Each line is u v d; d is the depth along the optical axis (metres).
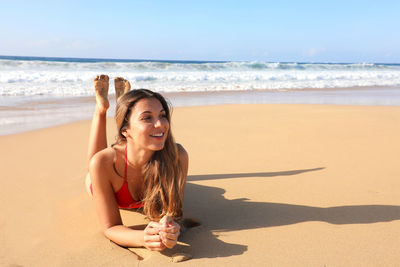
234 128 6.12
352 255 1.90
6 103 9.40
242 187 3.13
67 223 2.41
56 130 5.96
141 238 1.91
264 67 31.42
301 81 21.81
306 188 3.05
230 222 2.38
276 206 2.66
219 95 13.13
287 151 4.45
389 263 1.82
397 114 7.65
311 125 6.33
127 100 1.92
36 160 4.11
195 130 5.95
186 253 1.94
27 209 2.67
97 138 2.75
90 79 17.31
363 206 2.60
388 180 3.21
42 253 1.99
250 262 1.84
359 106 9.38
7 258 1.94
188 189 3.11
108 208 2.11
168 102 2.17
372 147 4.54
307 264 1.82
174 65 27.89
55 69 23.09
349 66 36.91
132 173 2.11
